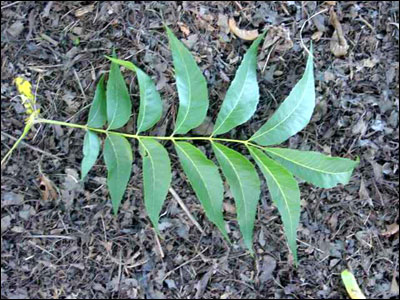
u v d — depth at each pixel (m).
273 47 0.61
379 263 0.63
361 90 0.62
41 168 0.61
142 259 0.63
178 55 0.51
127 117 0.54
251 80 0.52
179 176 0.62
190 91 0.52
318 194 0.62
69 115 0.61
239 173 0.52
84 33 0.61
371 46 0.62
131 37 0.61
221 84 0.61
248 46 0.62
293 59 0.61
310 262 0.63
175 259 0.63
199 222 0.62
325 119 0.62
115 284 0.63
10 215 0.62
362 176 0.62
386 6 0.62
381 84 0.62
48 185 0.61
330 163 0.52
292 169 0.52
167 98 0.61
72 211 0.62
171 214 0.62
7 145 0.61
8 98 0.61
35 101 0.61
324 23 0.62
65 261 0.62
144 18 0.61
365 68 0.62
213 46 0.61
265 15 0.61
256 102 0.52
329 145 0.62
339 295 0.63
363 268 0.63
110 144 0.54
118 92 0.54
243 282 0.63
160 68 0.61
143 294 0.63
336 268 0.63
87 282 0.63
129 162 0.54
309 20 0.62
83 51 0.61
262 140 0.52
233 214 0.63
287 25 0.61
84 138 0.57
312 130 0.61
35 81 0.61
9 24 0.61
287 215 0.51
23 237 0.62
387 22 0.62
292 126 0.52
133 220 0.62
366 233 0.63
